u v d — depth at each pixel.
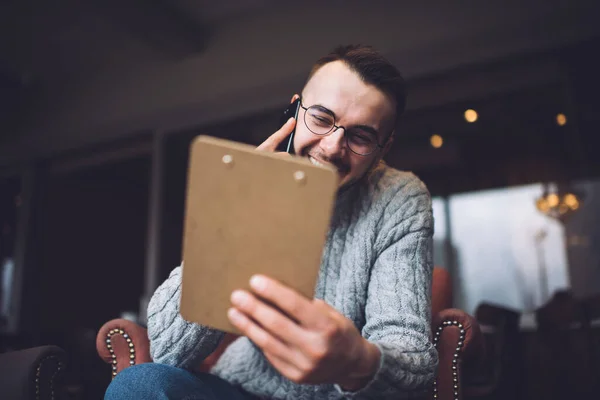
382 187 1.11
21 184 6.88
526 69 4.44
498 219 7.41
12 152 6.61
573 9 3.69
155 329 0.94
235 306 0.62
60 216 7.23
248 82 4.96
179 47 5.13
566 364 3.48
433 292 1.69
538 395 3.53
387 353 0.72
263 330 0.61
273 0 4.88
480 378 2.72
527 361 3.62
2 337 2.67
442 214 7.69
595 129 4.20
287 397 1.06
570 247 6.99
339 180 1.04
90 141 6.27
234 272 0.63
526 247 7.23
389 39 4.37
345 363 0.63
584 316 3.39
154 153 5.86
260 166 0.61
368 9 4.52
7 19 4.82
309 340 0.59
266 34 4.97
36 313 6.69
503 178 7.14
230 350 1.18
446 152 6.90
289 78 4.81
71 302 7.22
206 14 5.07
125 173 7.50
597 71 4.02
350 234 1.09
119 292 7.93
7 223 7.30
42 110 6.27
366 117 1.00
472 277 7.46
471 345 1.16
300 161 0.61
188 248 0.63
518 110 5.50
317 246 0.62
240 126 5.64
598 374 3.35
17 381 1.08
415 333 0.87
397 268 1.00
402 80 1.04
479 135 6.37
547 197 6.34
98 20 4.49
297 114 1.04
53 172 7.12
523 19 3.86
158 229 5.66
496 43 4.12
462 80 4.63
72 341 2.97
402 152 6.98
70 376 2.81
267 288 0.60
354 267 1.06
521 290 7.18
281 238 0.62
